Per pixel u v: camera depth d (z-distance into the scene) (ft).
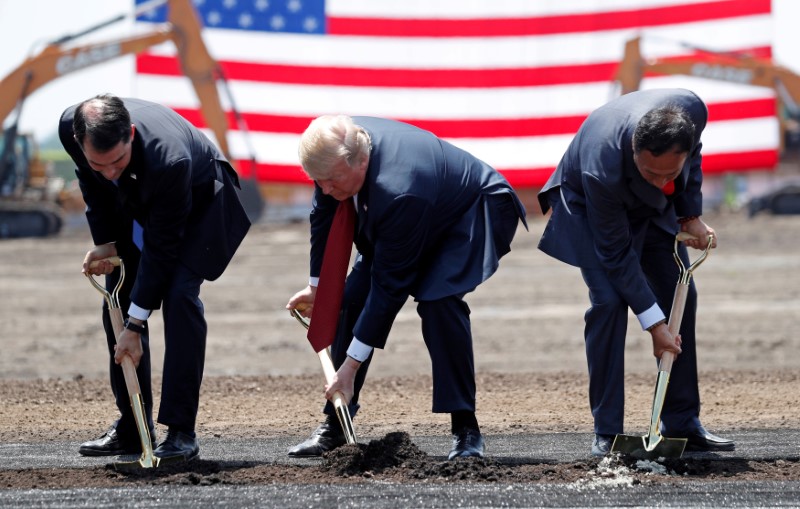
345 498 48.39
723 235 253.65
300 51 290.35
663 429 59.67
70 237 277.64
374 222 51.62
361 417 74.33
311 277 59.88
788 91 277.23
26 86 264.52
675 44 283.38
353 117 54.54
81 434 69.21
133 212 55.88
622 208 53.36
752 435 64.59
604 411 56.13
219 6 286.87
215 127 272.72
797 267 191.42
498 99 293.84
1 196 278.26
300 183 292.81
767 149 293.43
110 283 60.54
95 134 49.37
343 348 59.11
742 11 288.71
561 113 293.43
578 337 125.90
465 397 55.36
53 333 135.23
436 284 53.78
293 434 68.03
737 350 114.73
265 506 47.37
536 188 296.30
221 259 57.41
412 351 116.47
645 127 49.24
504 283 180.65
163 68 279.90
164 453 56.49
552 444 62.39
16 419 74.84
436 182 52.80
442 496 48.57
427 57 293.02
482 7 292.40
